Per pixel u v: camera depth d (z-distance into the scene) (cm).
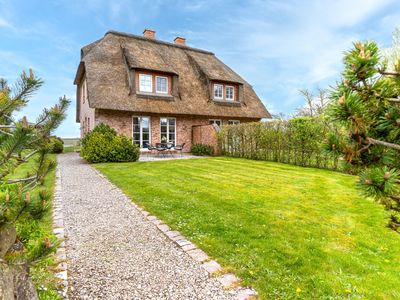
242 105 1925
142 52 1675
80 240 362
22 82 162
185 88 1736
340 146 124
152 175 823
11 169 161
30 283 185
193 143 1742
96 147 1180
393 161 120
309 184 678
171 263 300
